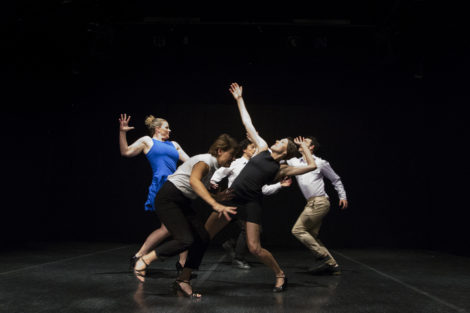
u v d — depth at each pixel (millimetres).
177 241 2451
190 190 2514
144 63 7570
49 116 7586
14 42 6207
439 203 7082
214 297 2449
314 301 2396
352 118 7684
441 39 6156
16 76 6605
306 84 7676
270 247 6930
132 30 7242
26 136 7086
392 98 7598
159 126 3453
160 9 6773
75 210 7711
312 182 3615
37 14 5977
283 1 6562
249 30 7277
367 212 7516
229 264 4184
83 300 2307
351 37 7250
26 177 7125
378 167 7578
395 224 7438
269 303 2316
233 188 2664
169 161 3361
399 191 7484
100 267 3674
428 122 7367
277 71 7582
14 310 2070
